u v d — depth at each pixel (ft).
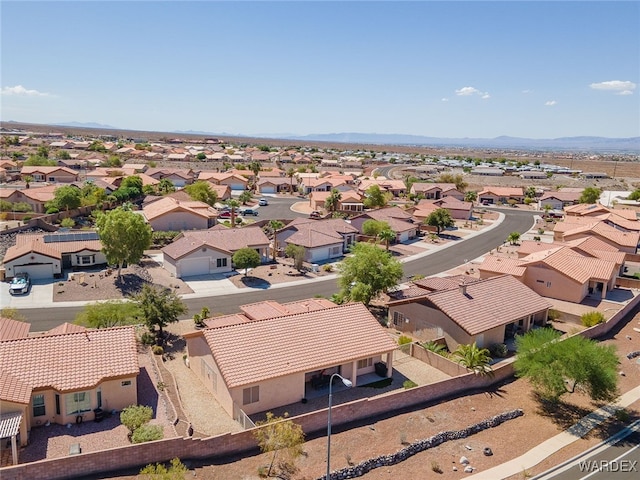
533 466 96.53
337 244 265.13
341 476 90.53
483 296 158.30
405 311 161.27
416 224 322.14
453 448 101.81
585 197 434.71
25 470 81.97
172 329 158.81
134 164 592.19
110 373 106.32
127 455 88.02
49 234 224.74
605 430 110.22
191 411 111.04
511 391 126.72
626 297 203.51
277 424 96.37
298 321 126.82
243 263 215.51
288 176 552.00
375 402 111.04
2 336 119.65
